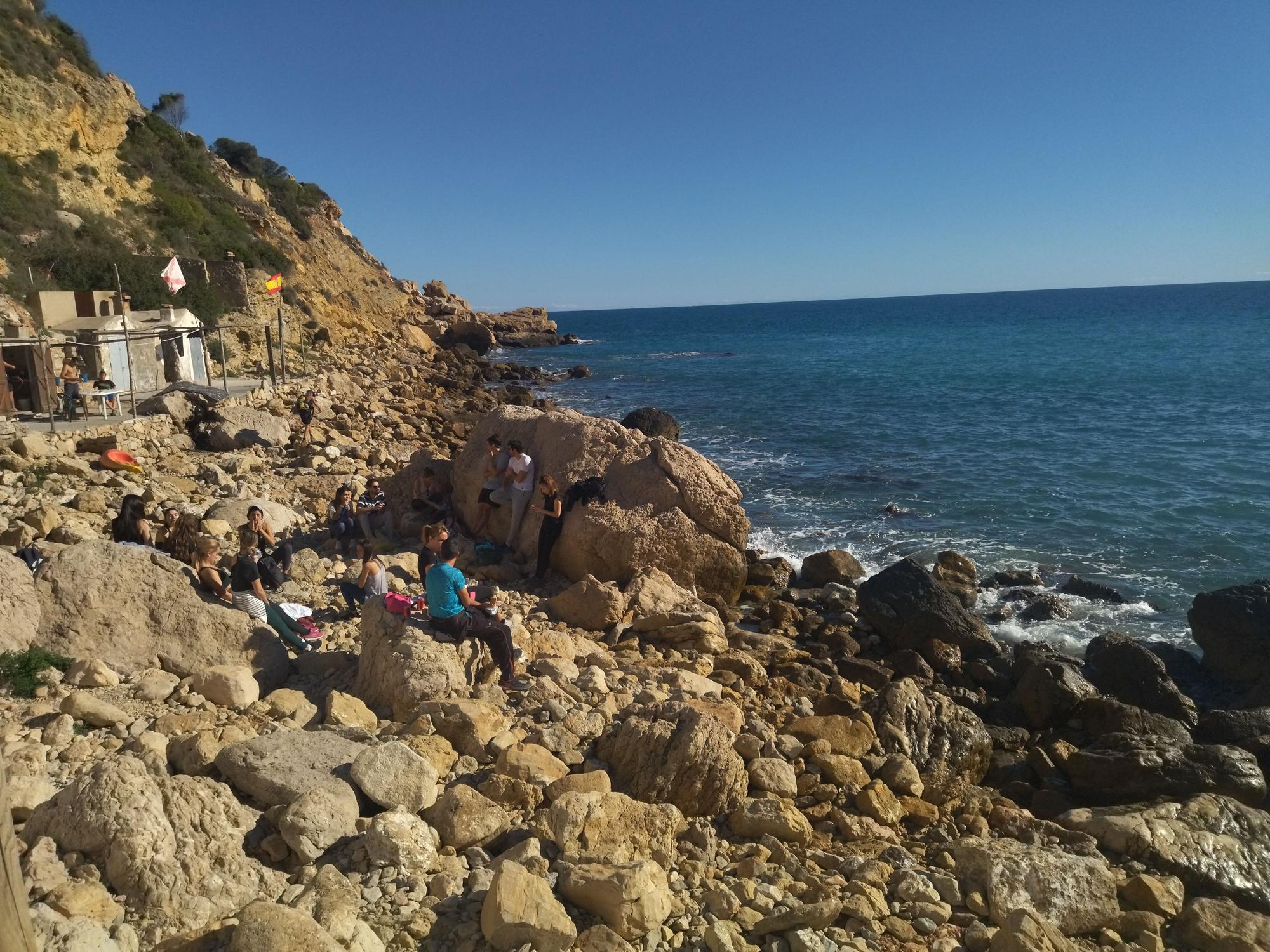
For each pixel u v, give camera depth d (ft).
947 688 33.35
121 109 135.54
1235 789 23.75
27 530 35.50
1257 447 81.35
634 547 38.17
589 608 33.91
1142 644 36.86
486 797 18.57
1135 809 22.26
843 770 22.65
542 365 215.31
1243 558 49.55
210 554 27.37
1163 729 28.17
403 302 244.22
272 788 17.34
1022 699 30.66
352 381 108.27
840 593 43.45
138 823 14.84
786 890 17.31
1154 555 50.55
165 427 64.28
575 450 41.68
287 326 131.64
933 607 37.29
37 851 14.49
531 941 14.12
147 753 18.03
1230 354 185.47
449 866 16.49
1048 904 17.24
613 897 15.07
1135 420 100.37
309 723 22.44
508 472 41.63
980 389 137.90
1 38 118.52
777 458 83.92
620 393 148.66
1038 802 24.43
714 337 360.28
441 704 22.26
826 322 495.82
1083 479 70.33
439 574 24.68
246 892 14.92
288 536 43.65
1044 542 53.47
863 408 119.65
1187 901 18.93
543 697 24.86
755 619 39.75
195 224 141.08
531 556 40.70
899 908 17.21
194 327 82.58
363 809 18.02
